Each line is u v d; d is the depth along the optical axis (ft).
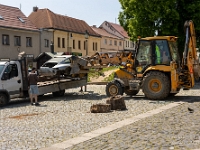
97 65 65.57
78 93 70.23
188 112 40.22
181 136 28.17
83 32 188.14
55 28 157.17
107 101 44.68
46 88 60.95
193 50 55.83
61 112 44.27
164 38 54.85
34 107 50.55
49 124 35.94
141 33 94.89
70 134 30.55
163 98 53.67
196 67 54.85
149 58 55.88
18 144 27.78
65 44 168.96
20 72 57.26
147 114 39.47
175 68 53.36
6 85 54.54
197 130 30.17
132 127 32.24
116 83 56.95
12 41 130.11
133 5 94.17
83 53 188.65
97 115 40.50
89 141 27.53
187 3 94.17
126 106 47.19
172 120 35.19
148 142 26.58
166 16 91.09
